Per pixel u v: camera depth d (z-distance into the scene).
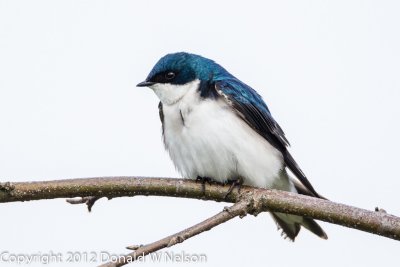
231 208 7.30
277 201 7.45
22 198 7.40
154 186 8.11
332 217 7.16
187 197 8.43
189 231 6.48
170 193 8.25
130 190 7.86
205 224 6.78
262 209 7.49
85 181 7.65
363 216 6.98
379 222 6.89
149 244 6.07
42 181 7.51
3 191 7.35
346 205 7.20
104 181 7.74
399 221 6.82
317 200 7.33
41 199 7.48
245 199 7.48
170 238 6.21
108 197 7.85
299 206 7.35
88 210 7.91
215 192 8.54
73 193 7.59
